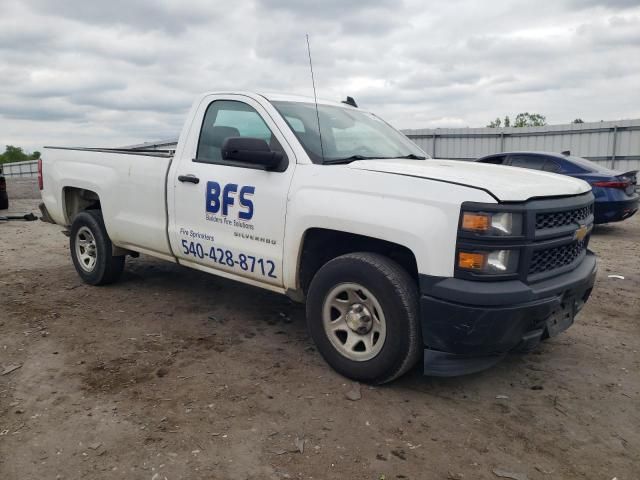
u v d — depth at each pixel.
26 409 3.16
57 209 5.96
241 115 4.27
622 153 18.34
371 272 3.34
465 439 2.94
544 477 2.63
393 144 4.59
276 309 5.09
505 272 3.06
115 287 5.71
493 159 11.46
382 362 3.36
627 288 6.13
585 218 3.72
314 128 4.11
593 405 3.36
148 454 2.73
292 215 3.73
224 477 2.57
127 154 5.12
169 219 4.68
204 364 3.82
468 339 3.07
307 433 2.95
